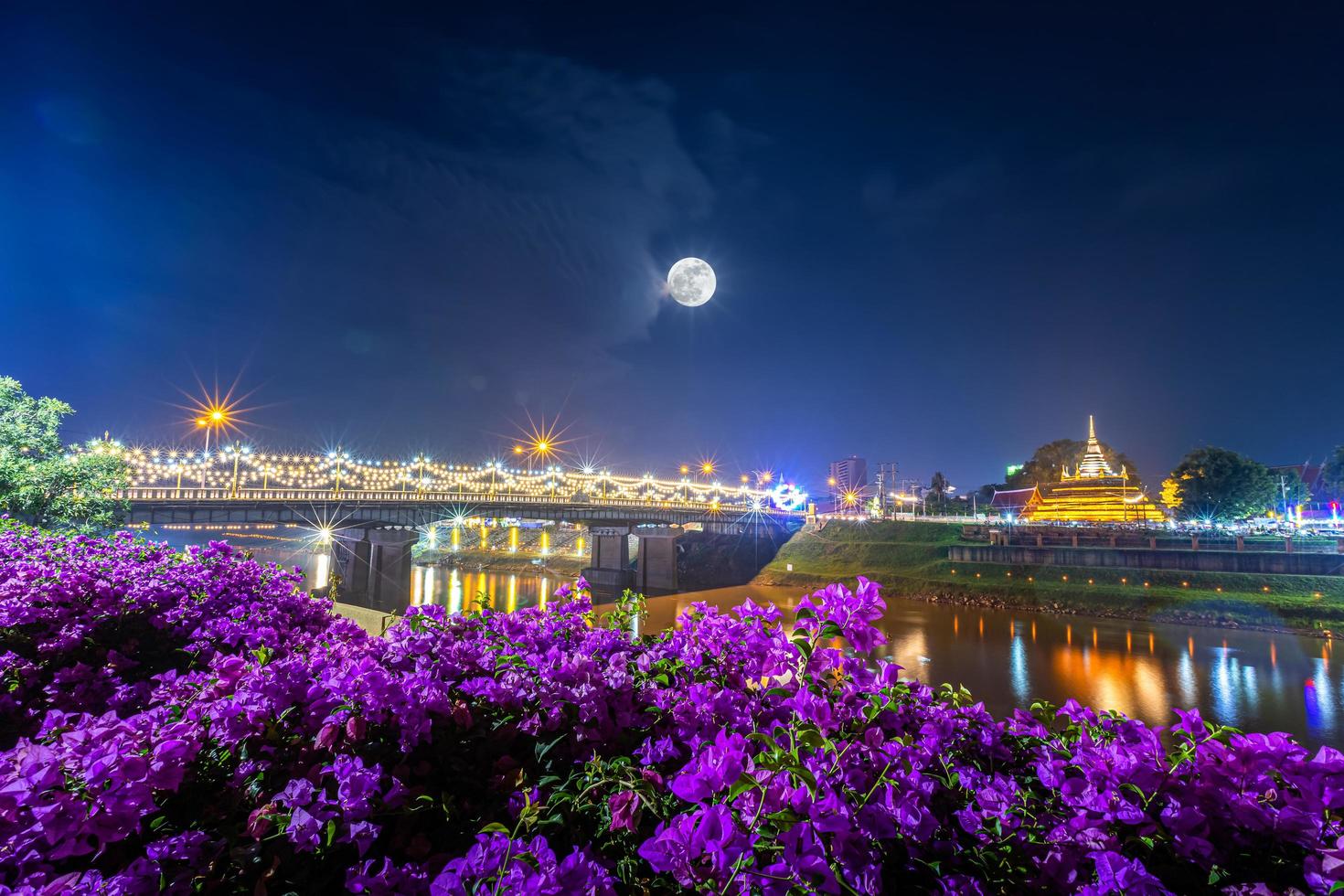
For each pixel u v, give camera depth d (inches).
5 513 834.8
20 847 78.8
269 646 218.1
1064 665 1963.6
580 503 3816.4
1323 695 1654.8
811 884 85.1
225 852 96.8
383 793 109.7
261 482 3518.7
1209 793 105.3
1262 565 2623.0
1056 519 4527.6
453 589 4220.0
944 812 117.7
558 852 109.2
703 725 132.4
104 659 217.0
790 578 3941.9
